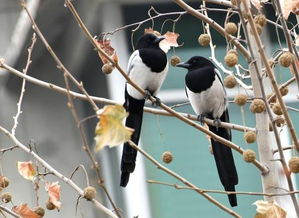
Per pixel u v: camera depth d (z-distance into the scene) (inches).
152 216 578.9
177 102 586.6
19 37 672.4
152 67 394.9
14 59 711.1
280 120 320.8
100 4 599.8
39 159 311.4
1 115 753.0
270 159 318.3
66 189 712.4
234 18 611.2
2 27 764.6
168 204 579.5
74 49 680.4
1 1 763.4
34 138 743.1
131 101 390.9
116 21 605.6
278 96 282.8
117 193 640.4
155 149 587.2
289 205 427.2
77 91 733.3
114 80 601.0
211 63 425.7
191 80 418.3
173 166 585.9
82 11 614.5
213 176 584.4
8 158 727.1
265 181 317.4
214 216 578.6
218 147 361.7
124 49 603.5
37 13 615.8
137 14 609.0
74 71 717.9
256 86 318.7
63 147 740.0
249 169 580.1
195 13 315.9
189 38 604.4
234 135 581.9
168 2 611.5
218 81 417.7
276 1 299.1
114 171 647.8
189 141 588.1
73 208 707.4
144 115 589.3
